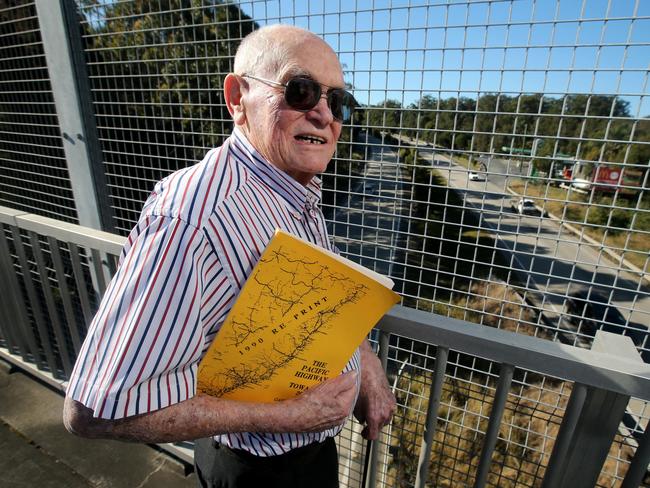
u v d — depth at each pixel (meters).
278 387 0.81
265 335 0.73
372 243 1.66
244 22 1.63
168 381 0.65
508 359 0.85
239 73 0.87
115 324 0.61
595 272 1.25
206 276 0.66
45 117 2.43
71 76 2.04
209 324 0.70
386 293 0.73
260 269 0.66
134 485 1.72
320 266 0.69
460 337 0.90
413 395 1.62
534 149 1.25
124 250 0.66
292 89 0.80
